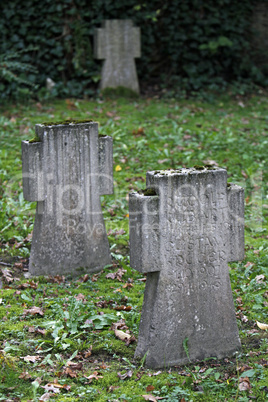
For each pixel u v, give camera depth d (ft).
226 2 42.60
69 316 14.83
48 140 17.26
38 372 12.67
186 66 42.47
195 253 13.19
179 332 13.24
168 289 13.03
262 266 18.47
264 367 13.16
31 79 37.68
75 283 17.74
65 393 12.06
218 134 31.76
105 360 13.50
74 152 17.72
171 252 12.91
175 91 41.34
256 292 16.78
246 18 44.19
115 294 16.79
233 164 27.66
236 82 42.91
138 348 13.43
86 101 37.83
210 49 41.60
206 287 13.42
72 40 38.81
